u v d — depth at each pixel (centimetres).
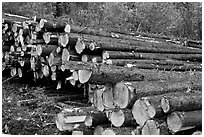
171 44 817
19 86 781
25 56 753
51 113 556
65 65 436
